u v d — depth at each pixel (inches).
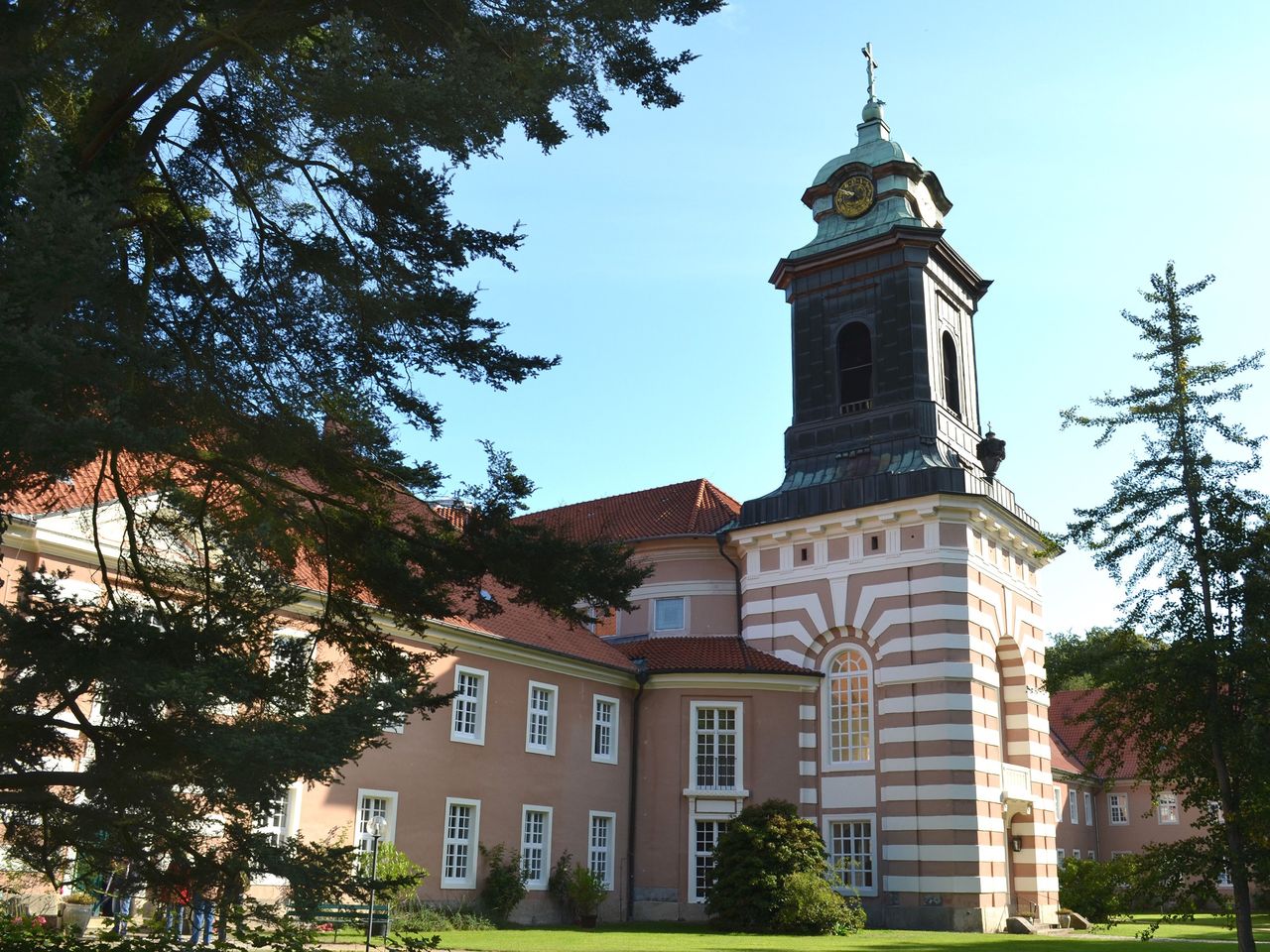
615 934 1154.7
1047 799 1529.3
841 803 1418.6
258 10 482.3
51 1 444.5
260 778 436.8
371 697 483.5
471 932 1120.8
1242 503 836.6
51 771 527.5
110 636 455.5
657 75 570.6
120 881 488.7
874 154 1659.7
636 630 1660.9
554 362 567.5
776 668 1469.0
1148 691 839.7
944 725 1363.2
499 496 573.9
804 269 1659.7
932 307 1584.6
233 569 535.8
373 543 577.6
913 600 1419.8
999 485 1533.0
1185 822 2379.4
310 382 528.4
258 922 609.0
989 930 1306.6
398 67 510.9
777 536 1552.7
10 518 455.2
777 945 1053.8
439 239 550.0
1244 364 872.3
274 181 532.7
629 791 1460.4
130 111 502.6
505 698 1302.9
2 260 383.6
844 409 1590.8
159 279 533.6
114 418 387.5
